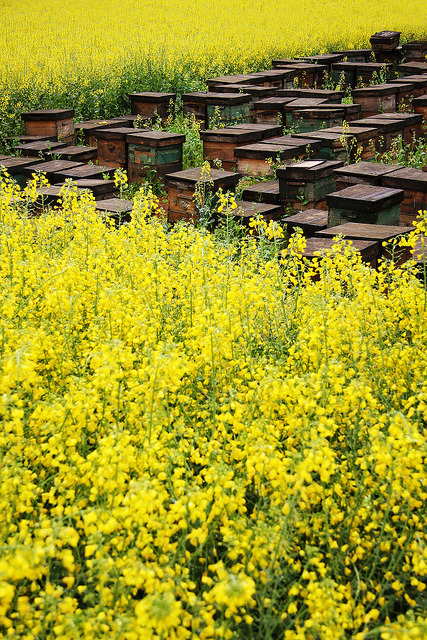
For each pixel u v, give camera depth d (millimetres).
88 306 4395
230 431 3434
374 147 11180
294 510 2496
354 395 3014
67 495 2578
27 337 3475
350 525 2834
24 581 2430
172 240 5359
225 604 2238
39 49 23281
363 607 2564
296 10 36500
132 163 10852
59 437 2648
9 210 6309
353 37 29453
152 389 2912
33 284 4254
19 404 2701
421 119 11766
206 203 8203
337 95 14664
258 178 10008
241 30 30312
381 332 4086
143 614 1921
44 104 16828
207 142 10812
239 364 3553
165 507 2715
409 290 4152
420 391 3412
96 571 2426
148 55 22047
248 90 15516
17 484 2512
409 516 2658
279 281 4473
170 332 4172
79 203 5969
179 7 36594
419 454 2525
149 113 15562
